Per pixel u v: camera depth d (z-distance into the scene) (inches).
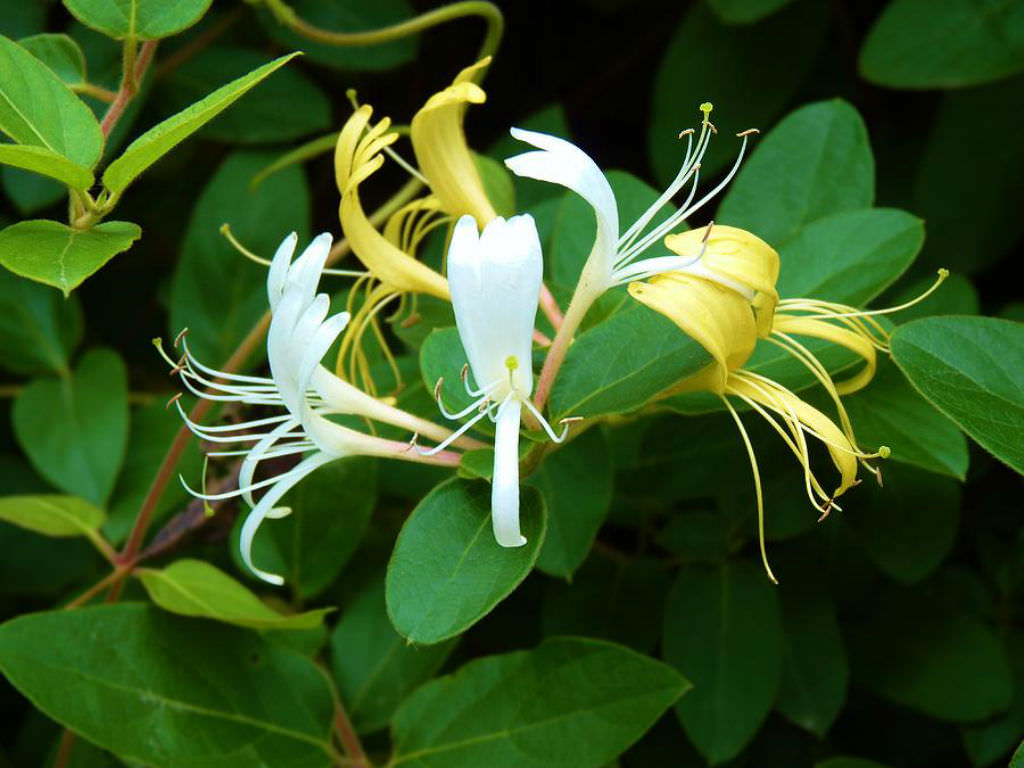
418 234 13.0
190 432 14.0
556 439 11.3
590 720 13.0
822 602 14.6
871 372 12.1
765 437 14.0
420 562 11.3
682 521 14.5
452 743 13.1
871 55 15.0
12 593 15.8
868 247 13.0
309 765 13.2
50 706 12.7
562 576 13.2
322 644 14.2
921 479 14.1
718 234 11.2
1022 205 15.5
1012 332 11.8
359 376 14.0
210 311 15.8
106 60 15.9
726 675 14.1
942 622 14.7
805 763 15.2
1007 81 15.6
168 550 14.4
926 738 15.6
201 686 13.1
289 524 14.5
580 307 11.6
